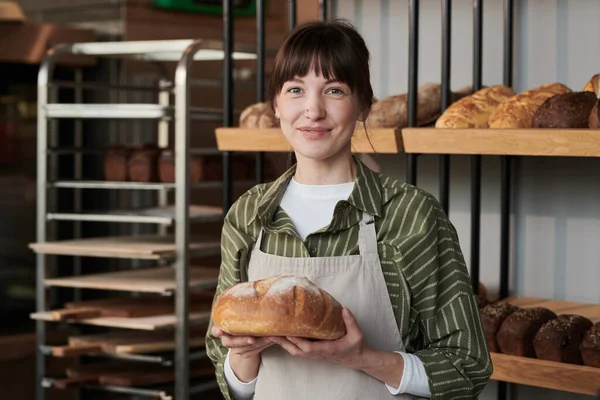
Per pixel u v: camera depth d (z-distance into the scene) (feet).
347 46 5.05
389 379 4.99
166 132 12.69
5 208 12.55
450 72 8.93
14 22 12.30
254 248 5.39
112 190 12.73
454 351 5.12
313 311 4.74
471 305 5.21
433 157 9.75
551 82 9.00
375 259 5.13
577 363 7.50
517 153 7.30
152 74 12.37
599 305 8.71
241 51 10.87
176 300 10.43
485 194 9.43
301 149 5.13
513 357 7.63
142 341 10.99
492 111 8.00
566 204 8.93
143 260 12.74
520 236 9.24
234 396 5.53
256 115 8.91
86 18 12.55
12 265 12.69
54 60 11.14
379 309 5.10
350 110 5.09
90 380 11.12
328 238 5.20
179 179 10.28
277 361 5.23
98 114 10.66
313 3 13.03
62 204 13.01
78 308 10.99
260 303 4.78
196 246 10.75
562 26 8.91
